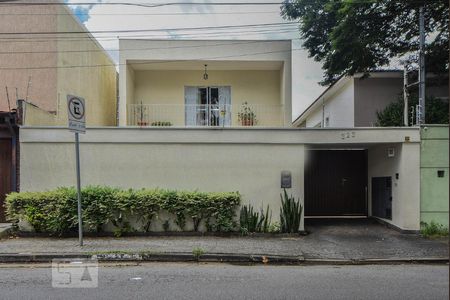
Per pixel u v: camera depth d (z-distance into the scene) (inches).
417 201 454.0
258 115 689.6
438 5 586.6
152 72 693.9
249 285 273.3
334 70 668.1
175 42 638.5
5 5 568.4
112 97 815.1
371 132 458.6
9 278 291.4
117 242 405.4
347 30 615.2
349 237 438.3
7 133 478.6
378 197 521.0
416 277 299.0
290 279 291.3
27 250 365.4
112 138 460.1
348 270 323.9
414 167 456.1
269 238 436.8
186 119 684.7
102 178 459.8
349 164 558.9
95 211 427.2
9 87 564.4
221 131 462.3
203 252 360.5
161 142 461.1
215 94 697.0
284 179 458.6
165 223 441.7
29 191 453.7
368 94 681.6
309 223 516.4
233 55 642.2
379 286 271.9
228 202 442.6
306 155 560.1
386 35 634.8
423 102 487.5
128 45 633.0
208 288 265.1
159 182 460.8
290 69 646.5
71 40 614.2
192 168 462.3
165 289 262.1
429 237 435.8
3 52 567.2
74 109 371.2
